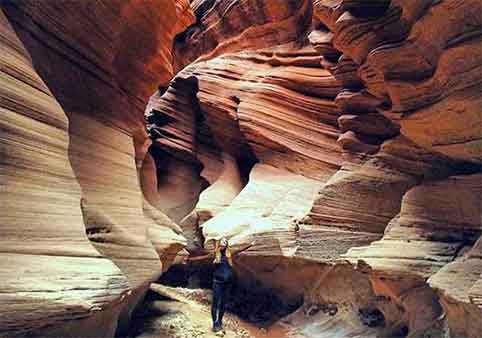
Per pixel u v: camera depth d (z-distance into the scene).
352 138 10.82
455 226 6.91
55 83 5.52
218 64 18.00
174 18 8.23
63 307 3.49
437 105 5.99
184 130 19.95
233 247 12.51
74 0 5.39
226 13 19.44
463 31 4.95
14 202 3.66
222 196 16.72
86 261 4.15
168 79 9.73
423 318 6.86
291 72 15.02
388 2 6.64
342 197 10.48
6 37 4.05
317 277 11.48
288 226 12.40
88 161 6.02
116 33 6.57
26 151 3.93
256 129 15.24
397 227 7.68
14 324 3.20
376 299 9.09
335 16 7.89
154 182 11.60
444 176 8.01
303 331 10.77
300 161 14.42
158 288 14.08
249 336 10.11
